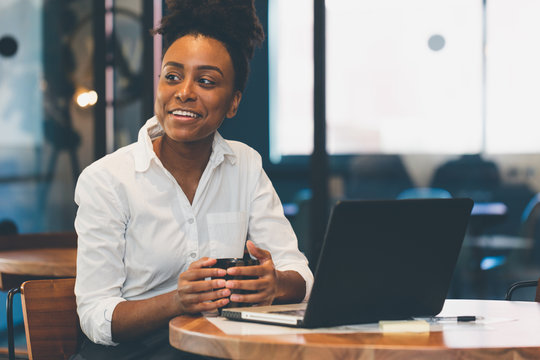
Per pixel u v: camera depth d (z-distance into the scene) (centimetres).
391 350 112
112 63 499
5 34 491
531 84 423
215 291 141
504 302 171
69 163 498
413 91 441
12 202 492
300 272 177
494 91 429
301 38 452
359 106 449
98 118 498
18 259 286
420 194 446
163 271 171
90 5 496
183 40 165
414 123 443
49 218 497
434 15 434
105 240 166
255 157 194
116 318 153
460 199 142
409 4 438
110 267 166
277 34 454
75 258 292
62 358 183
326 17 449
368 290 134
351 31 447
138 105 497
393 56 442
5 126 491
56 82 497
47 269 272
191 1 168
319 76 451
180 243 172
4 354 400
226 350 120
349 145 454
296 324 129
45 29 495
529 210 432
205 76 164
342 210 124
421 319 142
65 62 497
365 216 128
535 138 427
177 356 153
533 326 135
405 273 138
